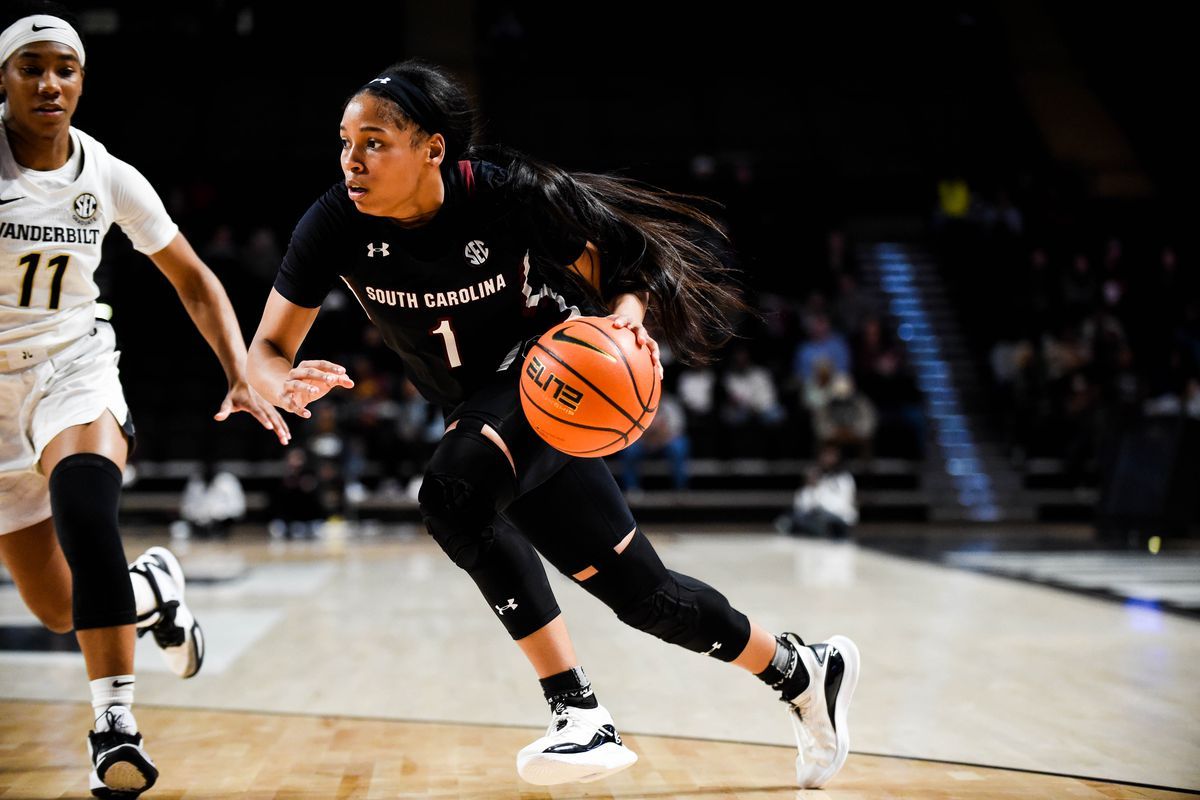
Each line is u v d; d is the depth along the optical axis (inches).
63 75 90.8
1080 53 753.6
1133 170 692.7
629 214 91.3
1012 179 664.4
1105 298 585.9
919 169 685.3
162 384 540.1
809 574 300.7
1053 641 187.0
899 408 532.4
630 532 91.9
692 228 95.3
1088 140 709.3
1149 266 611.2
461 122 86.2
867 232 676.7
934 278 642.8
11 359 93.8
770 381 538.9
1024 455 539.8
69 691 146.1
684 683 152.4
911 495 523.5
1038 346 558.9
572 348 83.2
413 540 435.2
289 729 126.0
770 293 612.1
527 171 87.5
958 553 366.6
